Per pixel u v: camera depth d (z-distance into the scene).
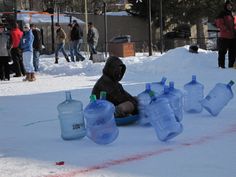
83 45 32.41
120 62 6.89
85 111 5.72
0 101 10.80
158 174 4.39
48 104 9.93
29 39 15.91
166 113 5.61
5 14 30.94
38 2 45.69
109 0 55.19
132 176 4.35
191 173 4.38
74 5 50.31
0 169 4.84
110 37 40.56
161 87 7.11
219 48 14.92
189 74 14.35
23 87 13.90
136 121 6.84
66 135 6.08
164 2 38.69
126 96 7.02
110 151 5.35
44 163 4.99
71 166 4.81
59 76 17.69
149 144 5.59
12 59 18.47
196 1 38.41
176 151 5.21
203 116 7.25
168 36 39.81
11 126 7.46
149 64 16.50
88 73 18.11
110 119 5.70
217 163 4.68
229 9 14.84
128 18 41.06
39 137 6.43
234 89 10.23
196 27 41.75
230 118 7.05
